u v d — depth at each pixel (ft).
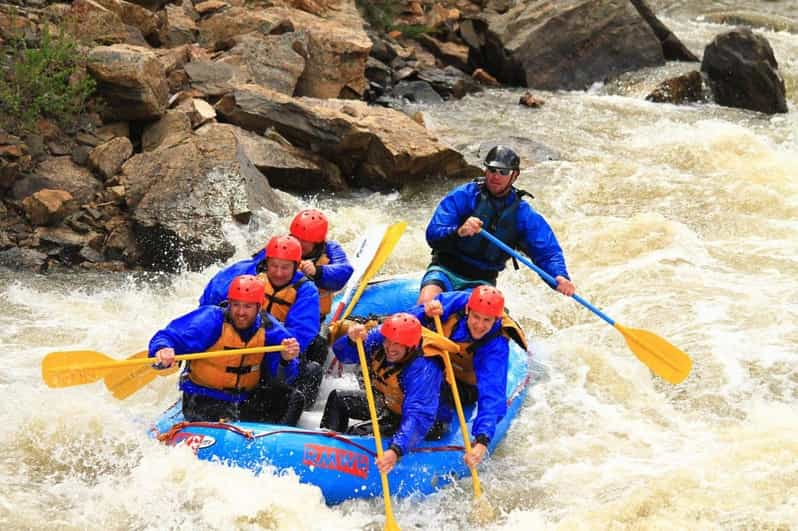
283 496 37.93
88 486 38.99
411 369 38.68
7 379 46.88
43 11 78.54
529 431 46.06
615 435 45.93
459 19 119.55
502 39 108.88
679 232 67.67
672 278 61.93
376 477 39.47
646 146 86.28
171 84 79.56
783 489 40.40
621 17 110.63
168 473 38.68
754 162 81.15
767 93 100.17
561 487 41.55
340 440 39.73
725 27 133.08
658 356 46.75
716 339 54.08
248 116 76.79
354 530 37.58
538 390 49.90
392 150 75.46
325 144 76.48
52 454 40.73
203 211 64.69
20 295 56.85
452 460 41.34
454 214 50.03
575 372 51.78
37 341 51.55
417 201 75.87
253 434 39.19
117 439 41.70
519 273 63.87
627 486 41.34
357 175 78.64
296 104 77.05
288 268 42.80
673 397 49.85
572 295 47.67
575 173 79.87
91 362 39.83
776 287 60.39
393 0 116.47
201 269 62.90
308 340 43.47
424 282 50.11
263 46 87.15
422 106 97.55
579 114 97.30
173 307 57.06
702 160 82.07
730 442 44.73
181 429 40.19
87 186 66.54
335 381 48.37
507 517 39.17
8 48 73.72
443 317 41.32
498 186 48.88
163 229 63.31
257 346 40.52
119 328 53.62
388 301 52.65
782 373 50.90
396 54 105.40
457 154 77.87
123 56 71.72
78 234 63.87
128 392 41.65
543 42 108.37
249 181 68.49
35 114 68.49
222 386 41.04
